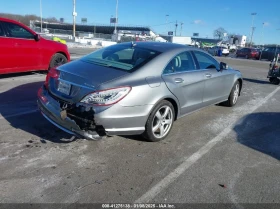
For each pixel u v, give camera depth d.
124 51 4.28
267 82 11.47
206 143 4.27
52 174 3.11
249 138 4.59
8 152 3.49
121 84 3.45
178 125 4.97
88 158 3.52
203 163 3.62
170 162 3.58
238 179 3.29
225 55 38.41
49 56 8.02
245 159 3.82
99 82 3.38
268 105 6.94
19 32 7.18
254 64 23.84
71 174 3.14
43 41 7.83
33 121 4.54
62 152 3.61
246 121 5.48
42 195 2.75
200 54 5.09
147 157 3.67
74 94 3.45
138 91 3.55
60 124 3.57
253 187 3.14
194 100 4.78
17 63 7.18
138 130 3.72
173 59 4.30
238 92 6.59
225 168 3.53
